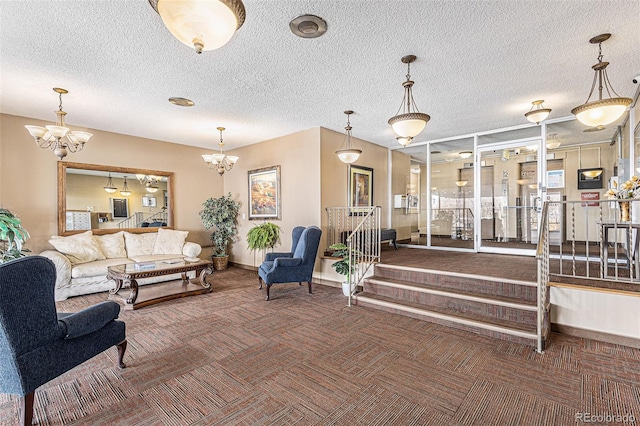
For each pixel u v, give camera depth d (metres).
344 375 2.35
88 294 4.57
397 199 7.09
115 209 5.58
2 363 1.73
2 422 1.85
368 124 5.12
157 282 5.21
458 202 6.33
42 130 3.73
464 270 4.02
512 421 1.82
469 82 3.44
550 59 2.91
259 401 2.04
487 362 2.53
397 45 2.67
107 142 5.46
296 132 5.59
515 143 5.47
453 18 2.29
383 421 1.84
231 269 6.59
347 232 5.42
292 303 4.15
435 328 3.26
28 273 1.76
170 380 2.29
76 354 2.05
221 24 1.50
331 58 2.89
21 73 3.18
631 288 2.94
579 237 6.44
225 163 5.63
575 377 2.29
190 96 3.84
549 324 3.09
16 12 2.19
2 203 4.43
